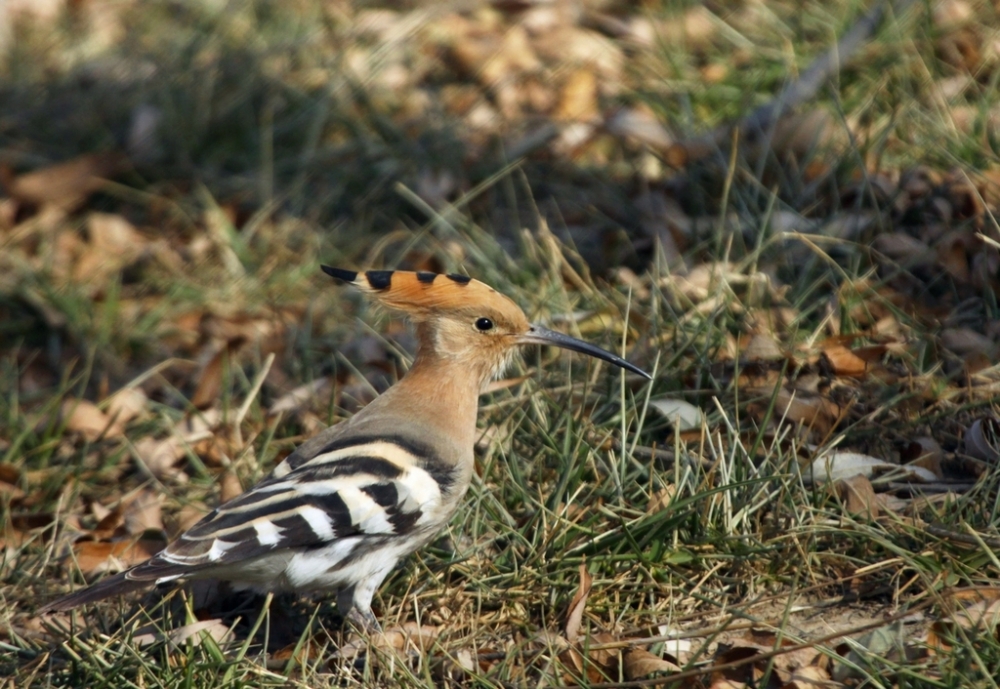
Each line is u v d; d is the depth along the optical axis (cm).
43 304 1248
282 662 801
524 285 1163
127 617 845
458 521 892
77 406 1095
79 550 931
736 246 1168
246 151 1452
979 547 799
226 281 1282
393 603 848
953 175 1155
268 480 827
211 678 754
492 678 761
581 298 1137
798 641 753
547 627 807
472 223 1270
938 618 773
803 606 802
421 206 1251
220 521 767
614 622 803
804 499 856
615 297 1116
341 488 788
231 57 1547
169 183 1426
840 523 831
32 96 1570
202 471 1016
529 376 995
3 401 1124
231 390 1144
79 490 1020
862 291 1073
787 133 1252
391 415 855
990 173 1149
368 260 1283
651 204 1250
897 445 941
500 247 1217
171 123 1470
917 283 1090
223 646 813
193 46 1584
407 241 1298
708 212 1245
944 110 1238
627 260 1208
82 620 854
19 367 1213
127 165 1439
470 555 854
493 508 890
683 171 1284
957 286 1079
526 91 1493
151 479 1019
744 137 1289
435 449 837
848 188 1192
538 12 1595
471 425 873
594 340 1073
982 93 1268
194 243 1338
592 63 1503
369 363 1110
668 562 832
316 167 1409
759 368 1001
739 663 714
